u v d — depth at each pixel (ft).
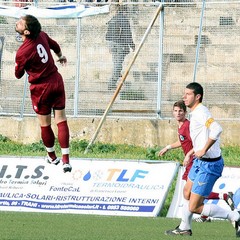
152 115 218.18
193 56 225.97
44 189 154.92
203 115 119.24
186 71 224.53
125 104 220.23
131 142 216.95
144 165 153.69
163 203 151.23
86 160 155.22
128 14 223.71
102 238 117.80
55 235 120.26
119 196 152.66
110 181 153.69
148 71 221.46
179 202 152.05
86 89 223.30
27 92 223.30
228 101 221.87
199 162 121.49
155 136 216.33
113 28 223.71
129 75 221.87
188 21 229.04
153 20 208.44
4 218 141.69
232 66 223.10
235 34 225.35
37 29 117.80
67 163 121.49
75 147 210.18
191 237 121.39
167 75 224.94
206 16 227.40
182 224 123.95
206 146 117.29
